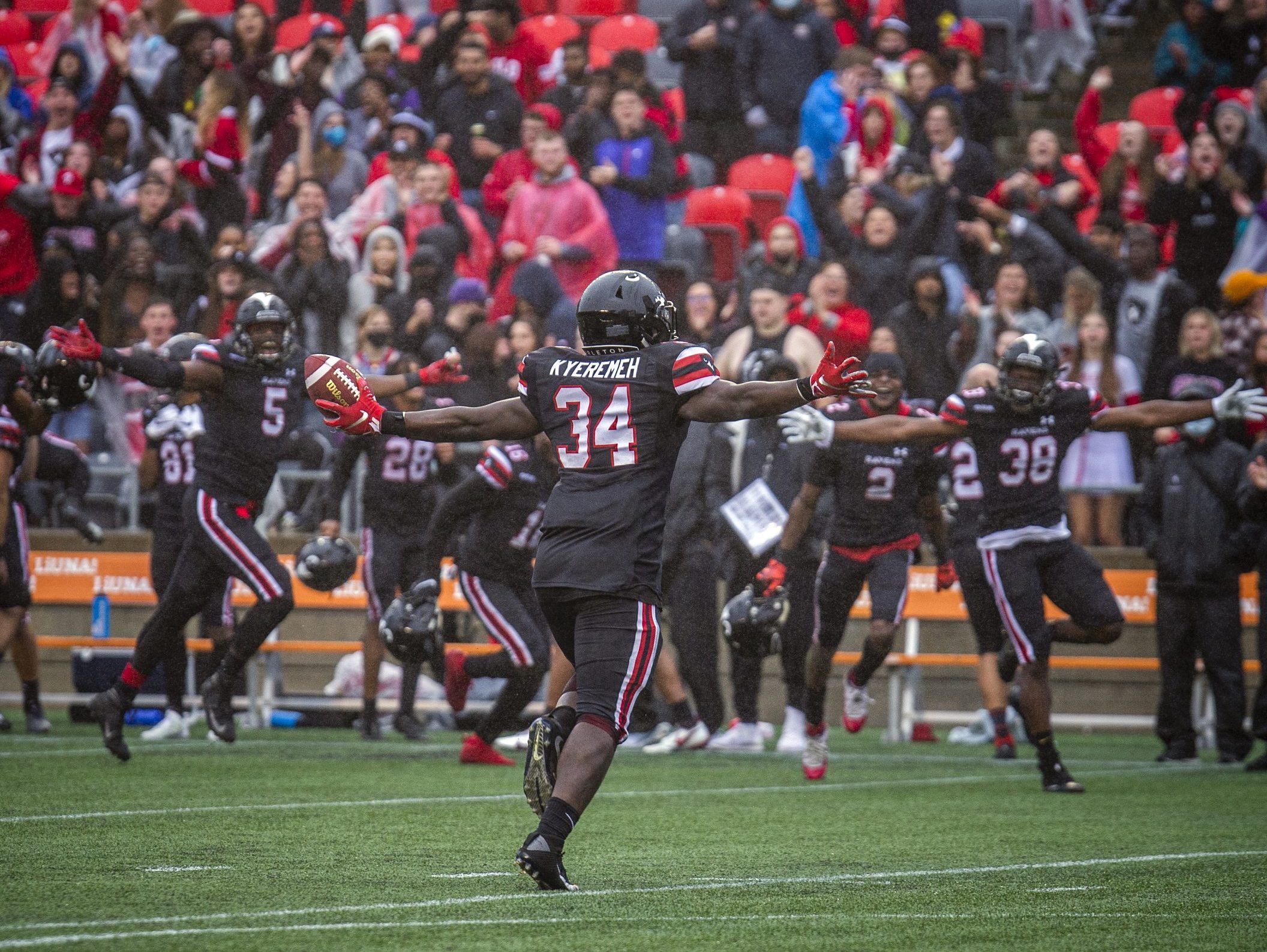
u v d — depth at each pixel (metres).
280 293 45.09
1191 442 36.34
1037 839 22.06
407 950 13.22
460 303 43.53
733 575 38.31
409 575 38.16
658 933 14.34
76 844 19.75
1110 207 50.41
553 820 16.19
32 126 58.31
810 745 30.80
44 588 43.56
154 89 57.00
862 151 49.22
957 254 46.97
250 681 42.50
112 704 30.55
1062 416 27.84
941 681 44.66
